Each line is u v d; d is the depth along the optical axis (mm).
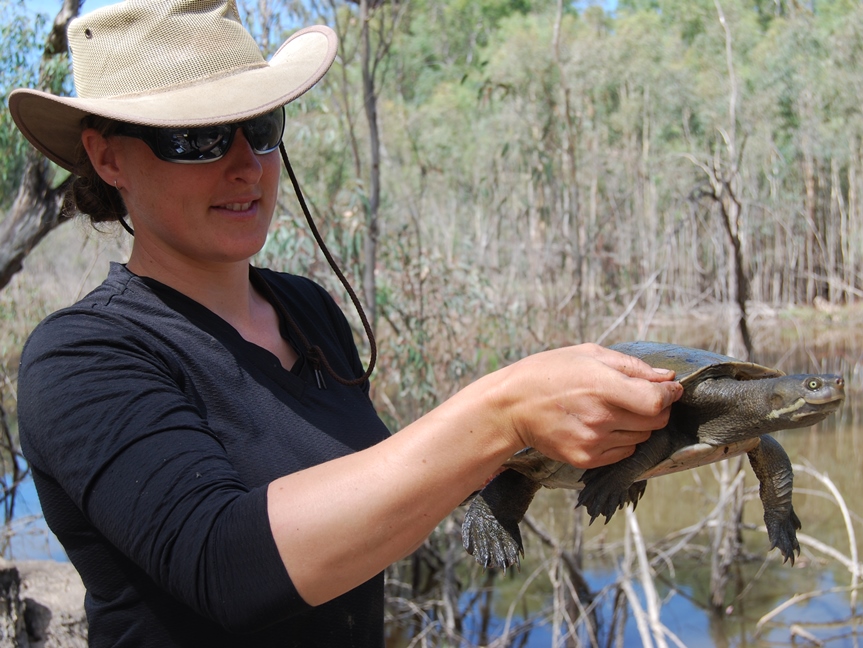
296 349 1595
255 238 1468
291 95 1392
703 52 15695
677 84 15023
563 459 1167
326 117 6871
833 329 12555
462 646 5793
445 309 6629
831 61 14672
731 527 6828
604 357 1179
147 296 1413
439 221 10797
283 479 1104
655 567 6922
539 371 1128
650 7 18703
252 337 1546
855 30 14445
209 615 1067
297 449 1423
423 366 6203
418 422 1134
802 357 11320
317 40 1599
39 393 1208
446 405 1137
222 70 1423
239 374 1420
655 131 15180
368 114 5988
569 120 6996
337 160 7371
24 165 5305
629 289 8164
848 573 6906
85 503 1130
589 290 8016
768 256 14531
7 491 6473
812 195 14797
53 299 8711
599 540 7387
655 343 1804
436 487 1090
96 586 1294
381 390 6336
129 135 1379
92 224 1692
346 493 1062
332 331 1785
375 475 1074
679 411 1586
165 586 1088
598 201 13438
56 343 1260
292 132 6797
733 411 1514
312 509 1052
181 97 1358
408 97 13430
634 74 15156
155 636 1275
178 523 1074
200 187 1383
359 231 5984
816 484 8406
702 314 11648
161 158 1364
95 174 1604
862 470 8680
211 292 1513
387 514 1063
